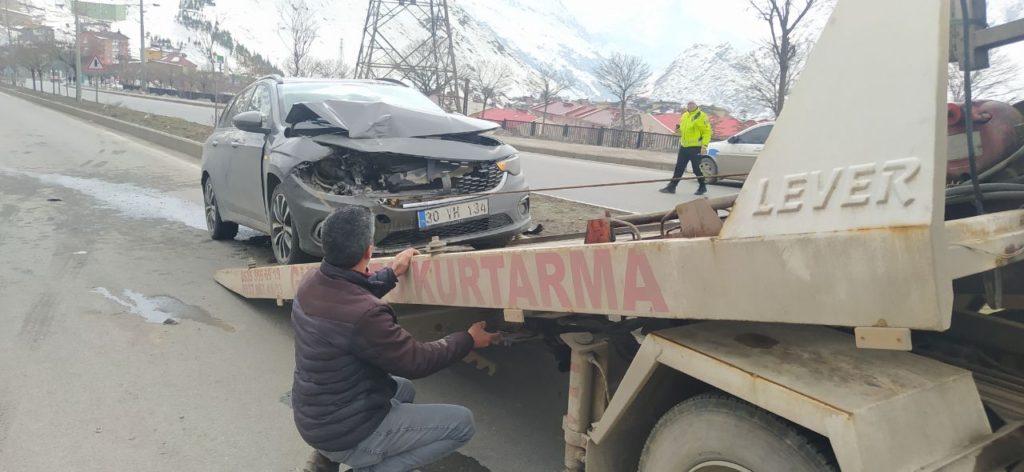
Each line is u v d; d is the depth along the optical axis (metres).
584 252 2.43
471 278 3.06
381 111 5.15
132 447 3.48
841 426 1.72
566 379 4.37
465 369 4.54
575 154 23.50
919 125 1.58
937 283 1.53
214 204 7.99
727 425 2.08
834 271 1.70
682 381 2.40
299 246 5.46
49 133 22.25
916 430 1.80
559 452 3.55
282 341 5.02
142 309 5.60
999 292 2.04
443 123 5.27
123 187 12.02
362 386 2.60
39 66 57.03
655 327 2.63
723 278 1.97
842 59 1.74
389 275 3.30
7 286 6.09
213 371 4.44
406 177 5.03
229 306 5.74
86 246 7.67
